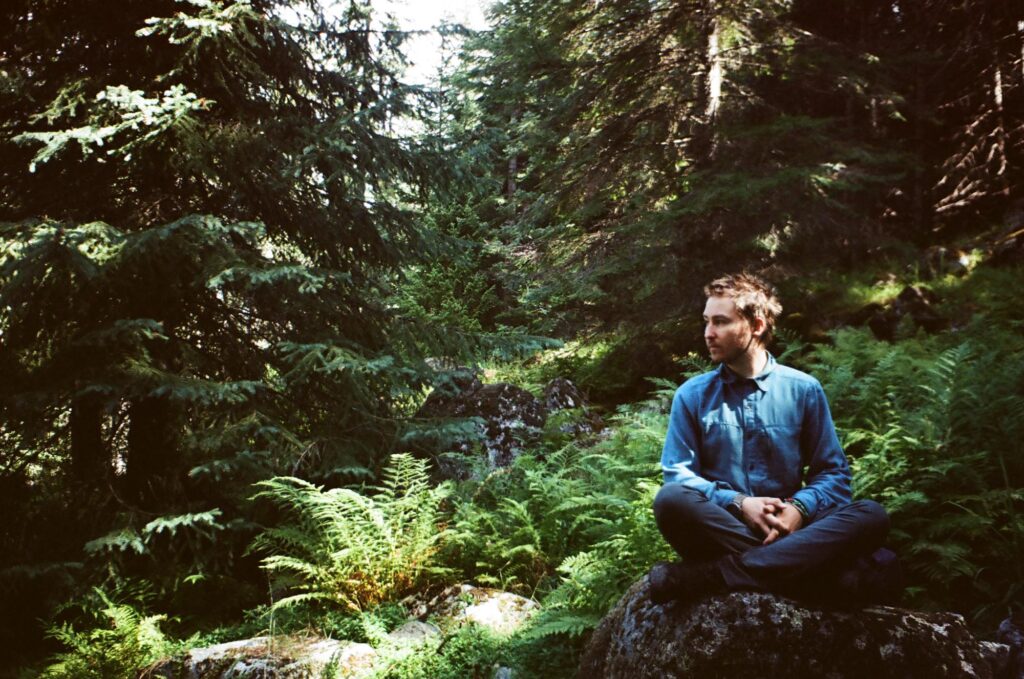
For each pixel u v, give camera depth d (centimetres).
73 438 586
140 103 495
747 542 274
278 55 651
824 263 1015
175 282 577
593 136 1052
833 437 289
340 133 614
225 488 605
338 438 629
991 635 371
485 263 1545
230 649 448
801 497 274
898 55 1135
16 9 575
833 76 988
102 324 546
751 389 292
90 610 527
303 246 684
